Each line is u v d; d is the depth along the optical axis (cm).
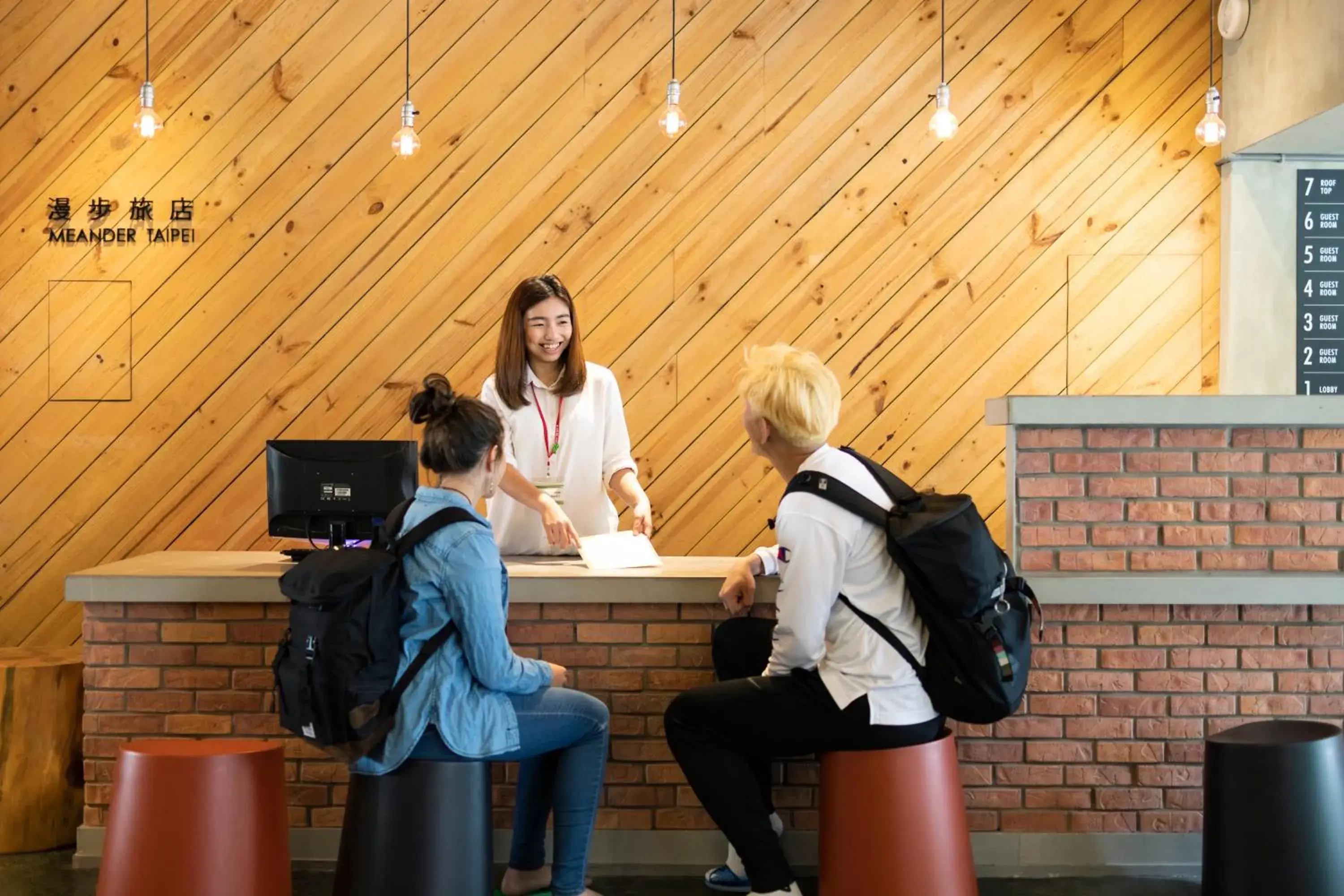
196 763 277
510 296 505
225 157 513
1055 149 520
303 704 263
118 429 516
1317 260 513
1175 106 519
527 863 326
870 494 288
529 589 345
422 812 272
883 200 519
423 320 517
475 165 515
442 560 271
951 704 285
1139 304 521
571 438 404
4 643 515
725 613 348
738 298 520
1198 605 348
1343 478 352
